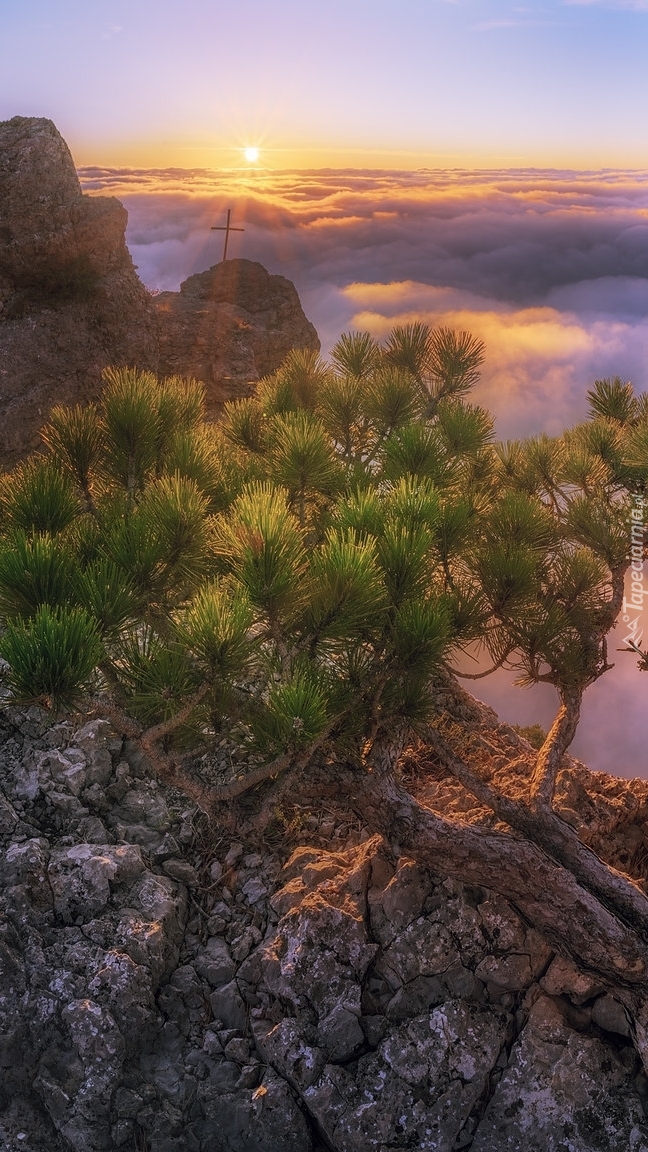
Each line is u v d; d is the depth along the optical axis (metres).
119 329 16.88
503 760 7.71
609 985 5.88
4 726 7.84
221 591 4.71
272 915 6.72
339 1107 5.60
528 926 6.20
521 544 6.01
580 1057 5.75
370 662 5.26
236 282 21.50
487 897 6.32
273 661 4.83
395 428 7.28
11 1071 5.64
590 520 6.38
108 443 5.91
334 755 5.80
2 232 15.66
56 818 7.14
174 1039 6.02
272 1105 5.62
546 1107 5.60
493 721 8.34
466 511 5.56
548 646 5.84
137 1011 5.89
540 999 6.03
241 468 6.36
